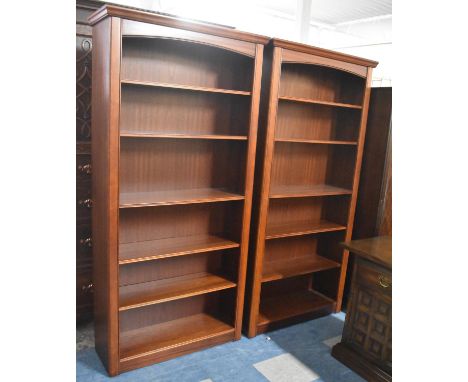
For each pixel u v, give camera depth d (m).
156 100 1.94
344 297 2.74
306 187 2.54
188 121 2.05
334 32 6.16
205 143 2.12
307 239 2.71
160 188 2.04
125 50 1.82
